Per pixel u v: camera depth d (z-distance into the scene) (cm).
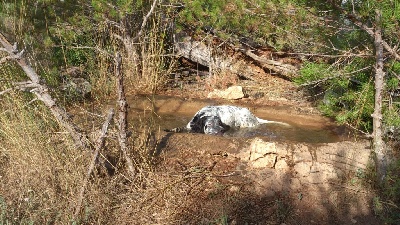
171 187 461
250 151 514
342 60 594
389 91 544
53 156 470
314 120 718
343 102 679
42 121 531
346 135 628
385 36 501
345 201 450
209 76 952
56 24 798
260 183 472
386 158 471
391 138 528
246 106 809
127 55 903
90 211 423
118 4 777
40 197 444
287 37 663
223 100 845
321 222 428
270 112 773
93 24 852
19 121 512
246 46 928
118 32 916
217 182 472
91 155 452
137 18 926
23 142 477
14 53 416
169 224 421
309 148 509
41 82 435
